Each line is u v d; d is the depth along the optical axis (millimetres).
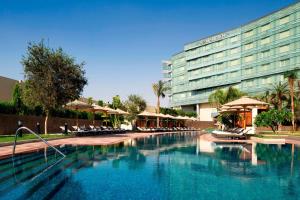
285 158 13133
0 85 29578
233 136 25266
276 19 61625
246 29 69062
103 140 22516
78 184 7891
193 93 86188
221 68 75875
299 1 56938
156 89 60156
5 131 24219
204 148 17766
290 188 7574
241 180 8492
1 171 9383
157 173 9492
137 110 52188
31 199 6371
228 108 30609
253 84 67188
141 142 22875
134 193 7051
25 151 13914
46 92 23484
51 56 24062
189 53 85375
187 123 73938
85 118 39156
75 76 24641
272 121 32219
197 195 6891
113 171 9797
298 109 49094
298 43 56812
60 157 12836
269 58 63000
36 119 28312
